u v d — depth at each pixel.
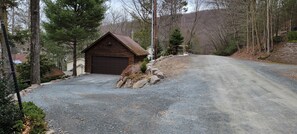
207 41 59.19
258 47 30.22
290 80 12.68
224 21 47.75
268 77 13.55
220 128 6.44
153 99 9.80
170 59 22.92
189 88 11.48
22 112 5.94
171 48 32.09
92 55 28.42
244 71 15.77
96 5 27.22
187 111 8.01
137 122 7.05
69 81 20.95
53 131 6.27
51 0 26.36
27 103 7.26
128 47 26.64
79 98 10.76
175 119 7.25
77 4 27.05
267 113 7.55
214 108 8.22
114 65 27.66
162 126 6.70
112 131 6.38
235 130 6.28
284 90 10.46
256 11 29.23
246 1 31.20
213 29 55.25
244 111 7.80
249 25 33.19
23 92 12.96
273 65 19.77
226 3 43.47
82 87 15.98
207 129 6.40
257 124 6.66
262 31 31.64
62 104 9.43
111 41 27.59
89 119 7.36
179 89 11.42
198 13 53.06
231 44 44.75
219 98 9.48
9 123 5.24
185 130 6.37
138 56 28.34
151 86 12.88
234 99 9.27
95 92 12.75
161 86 12.46
